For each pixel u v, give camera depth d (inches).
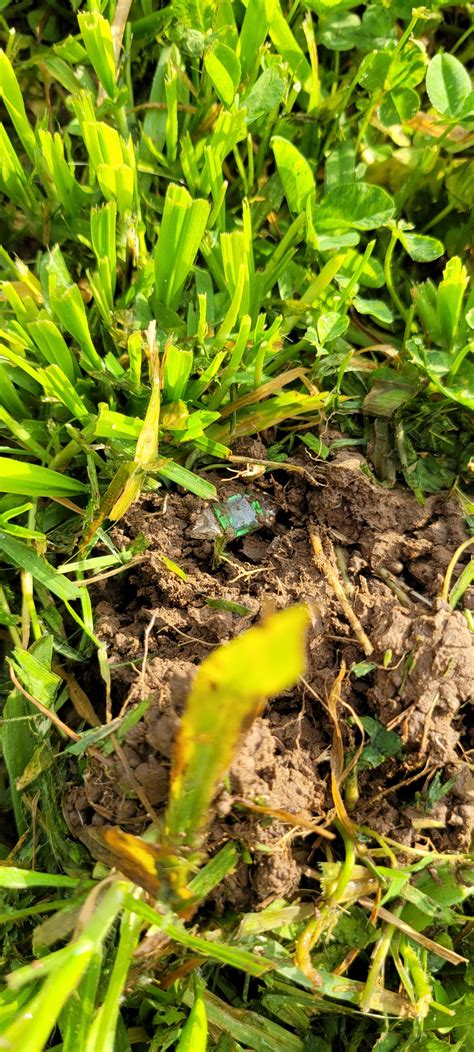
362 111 5.7
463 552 4.9
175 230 4.8
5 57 4.9
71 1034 3.9
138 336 4.5
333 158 5.6
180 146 5.7
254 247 5.6
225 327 4.8
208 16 5.5
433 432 5.2
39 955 4.3
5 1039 3.0
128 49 5.6
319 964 4.4
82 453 5.0
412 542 4.9
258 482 5.0
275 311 5.3
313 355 5.3
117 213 5.1
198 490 4.7
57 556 5.0
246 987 4.5
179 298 5.2
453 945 4.6
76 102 5.1
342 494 4.9
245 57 5.3
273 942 4.2
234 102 5.2
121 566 4.8
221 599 4.6
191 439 4.9
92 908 3.8
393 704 4.3
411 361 5.2
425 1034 4.5
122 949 3.9
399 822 4.3
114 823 4.1
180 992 4.4
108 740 4.1
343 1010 4.4
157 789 4.0
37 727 4.6
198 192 5.4
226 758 3.4
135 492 4.6
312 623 4.4
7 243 5.7
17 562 4.7
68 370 5.0
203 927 4.2
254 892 4.1
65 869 4.4
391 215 5.1
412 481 5.1
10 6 5.9
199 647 4.5
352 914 4.4
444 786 4.3
